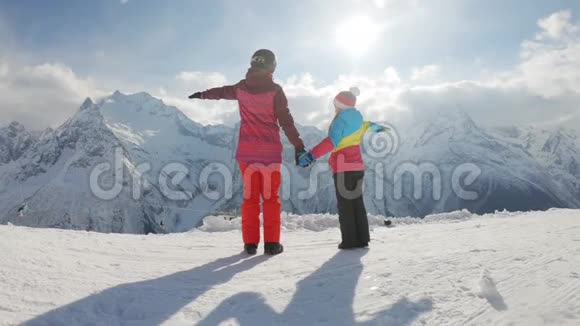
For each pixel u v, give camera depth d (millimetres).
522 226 4789
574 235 3627
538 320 1809
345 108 4133
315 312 2105
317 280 2678
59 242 3803
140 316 2105
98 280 2637
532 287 2207
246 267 3197
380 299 2234
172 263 3359
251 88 3877
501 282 2326
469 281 2391
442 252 3223
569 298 2014
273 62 3926
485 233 4355
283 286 2570
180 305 2223
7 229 4145
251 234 3879
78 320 1994
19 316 1977
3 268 2629
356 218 4055
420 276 2566
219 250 4039
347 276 2721
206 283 2682
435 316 1963
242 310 2154
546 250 3010
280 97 3902
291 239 4914
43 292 2307
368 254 3533
